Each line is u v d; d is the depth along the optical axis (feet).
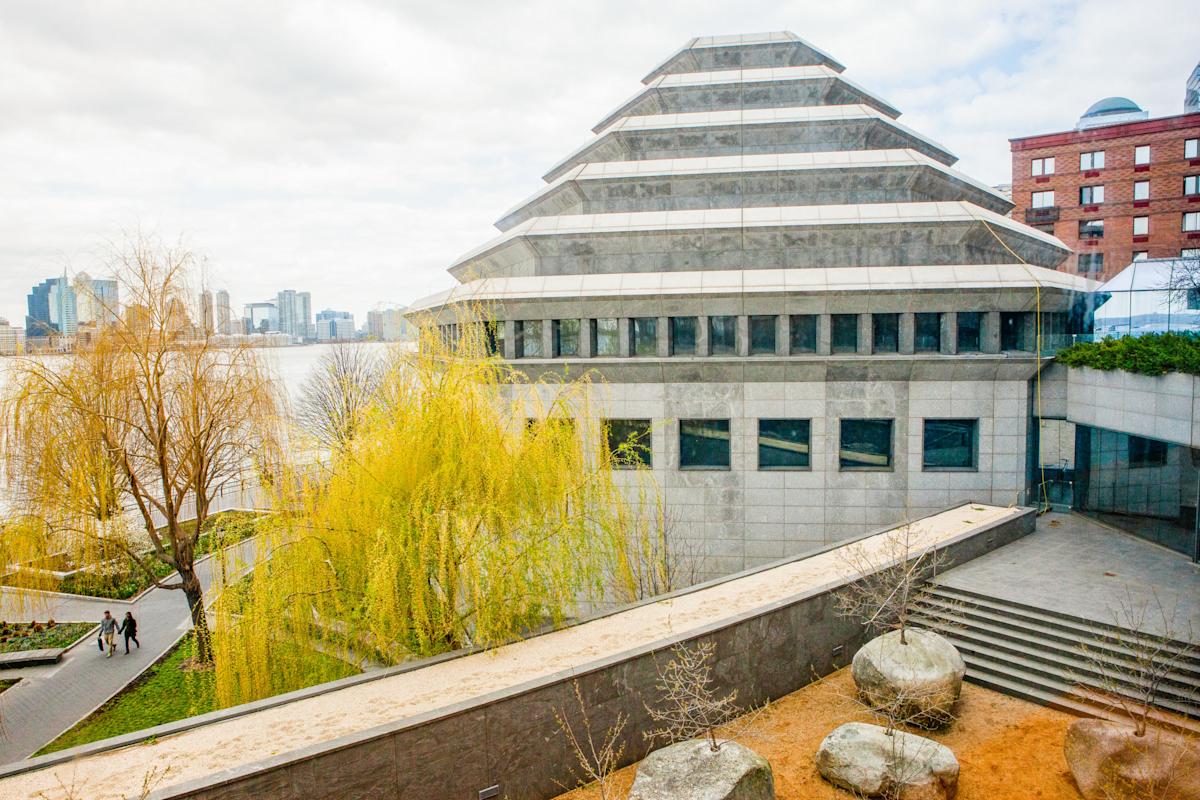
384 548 54.29
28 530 67.62
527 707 46.19
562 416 65.57
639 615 60.18
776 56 114.73
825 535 86.94
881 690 52.60
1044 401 87.76
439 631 56.75
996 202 101.76
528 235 93.30
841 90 107.96
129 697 75.00
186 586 78.38
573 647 54.70
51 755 41.75
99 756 41.91
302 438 62.85
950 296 83.15
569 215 98.63
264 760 38.52
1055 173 150.00
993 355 83.41
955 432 86.69
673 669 52.08
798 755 50.21
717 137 102.99
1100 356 78.38
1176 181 140.05
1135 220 143.64
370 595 53.67
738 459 87.10
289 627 58.34
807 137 101.91
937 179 95.20
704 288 85.20
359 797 40.57
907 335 84.74
